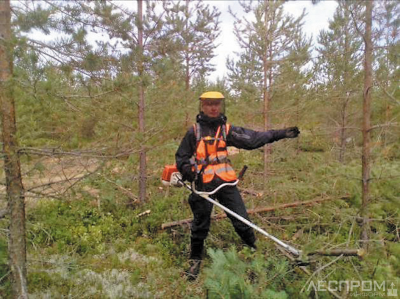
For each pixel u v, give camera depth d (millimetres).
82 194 3078
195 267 3549
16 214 2809
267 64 6086
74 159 3098
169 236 4844
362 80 4652
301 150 6227
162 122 5656
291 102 6047
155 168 6492
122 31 4441
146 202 6168
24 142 3148
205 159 3320
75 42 2834
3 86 2393
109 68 3432
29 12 2506
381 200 3471
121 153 3201
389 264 2697
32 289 3080
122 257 4098
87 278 3330
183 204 5734
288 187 4340
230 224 4609
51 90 2549
